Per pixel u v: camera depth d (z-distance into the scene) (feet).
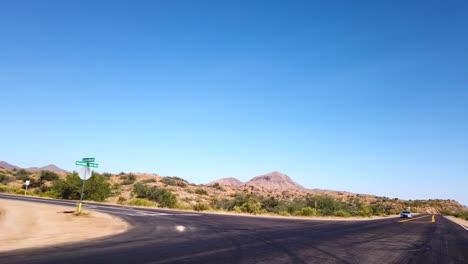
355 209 282.36
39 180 253.44
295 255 41.14
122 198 175.32
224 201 216.54
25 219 64.85
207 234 58.29
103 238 48.32
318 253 43.73
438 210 557.33
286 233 67.62
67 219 70.03
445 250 53.47
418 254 47.42
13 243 40.86
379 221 146.72
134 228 62.13
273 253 41.75
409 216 215.72
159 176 344.08
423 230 97.71
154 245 43.45
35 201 120.06
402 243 60.23
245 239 54.08
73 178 172.86
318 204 231.91
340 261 38.70
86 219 72.08
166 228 64.59
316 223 105.09
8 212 73.15
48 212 81.25
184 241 48.29
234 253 40.24
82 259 33.09
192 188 319.47
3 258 32.35
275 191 480.23
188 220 85.71
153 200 191.21
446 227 119.85
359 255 43.78
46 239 45.19
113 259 33.63
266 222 94.84
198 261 34.45
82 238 47.60
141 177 314.14
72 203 124.88
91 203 138.41
